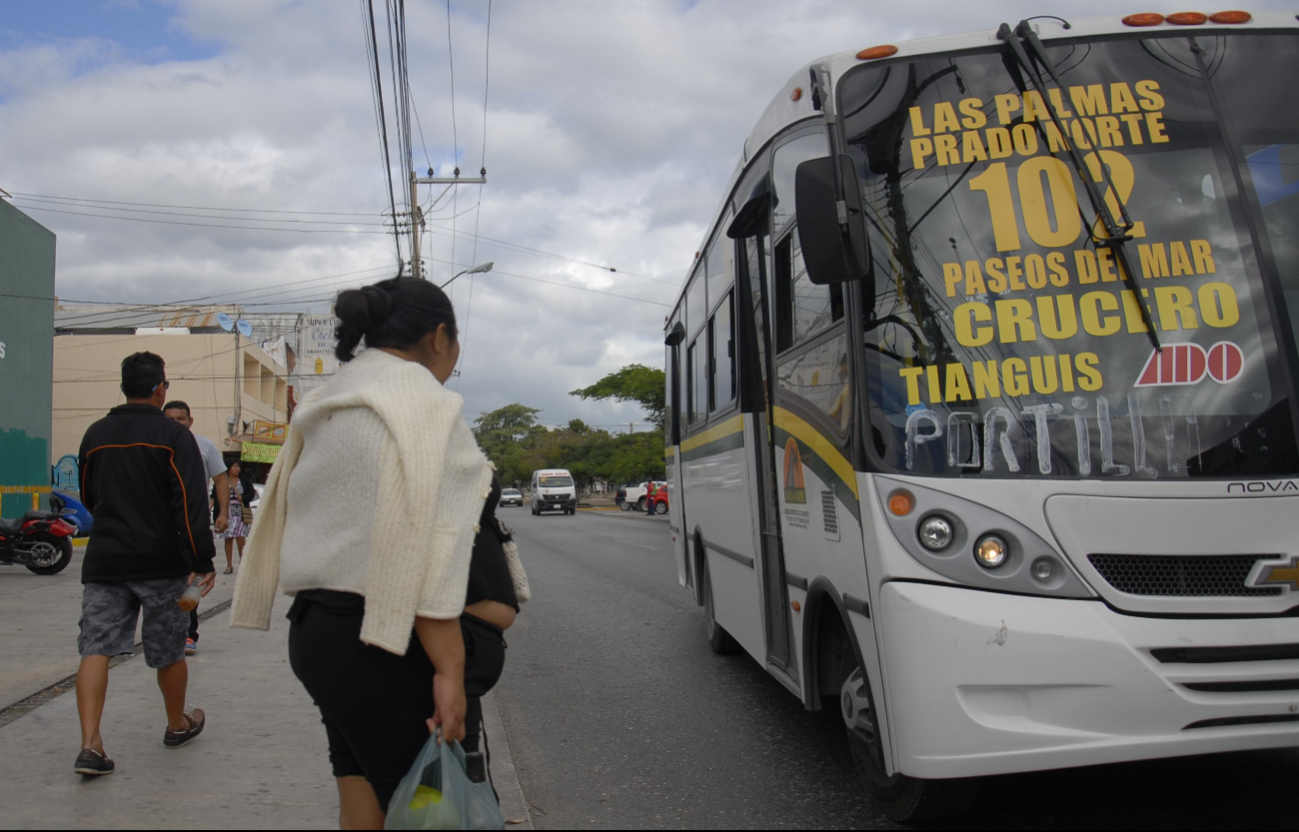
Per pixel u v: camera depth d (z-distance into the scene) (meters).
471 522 2.20
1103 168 3.62
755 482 5.41
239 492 13.79
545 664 7.48
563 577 14.03
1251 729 3.12
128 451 4.28
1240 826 3.61
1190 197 3.60
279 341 48.94
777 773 4.57
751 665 7.20
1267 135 3.69
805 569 4.29
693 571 8.09
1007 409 3.37
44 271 21.34
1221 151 3.65
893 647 3.24
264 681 6.21
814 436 4.08
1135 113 3.70
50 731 4.89
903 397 3.44
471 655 2.38
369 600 2.10
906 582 3.26
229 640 7.75
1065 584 3.18
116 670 6.48
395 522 2.10
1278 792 3.94
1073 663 3.09
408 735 2.25
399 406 2.18
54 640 7.61
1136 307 3.46
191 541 4.34
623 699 6.24
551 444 87.25
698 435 7.64
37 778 4.17
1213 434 3.34
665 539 23.69
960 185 3.64
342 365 2.45
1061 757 3.09
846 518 3.62
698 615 9.97
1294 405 3.38
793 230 4.42
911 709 3.18
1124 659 3.09
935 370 3.44
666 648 8.05
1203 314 3.46
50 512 14.32
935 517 3.26
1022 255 3.53
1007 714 3.13
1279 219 3.60
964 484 3.28
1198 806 3.82
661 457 49.16
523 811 4.05
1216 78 3.76
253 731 4.99
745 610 5.89
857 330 3.55
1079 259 3.52
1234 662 3.14
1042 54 3.75
